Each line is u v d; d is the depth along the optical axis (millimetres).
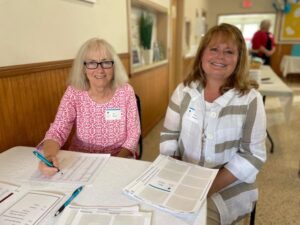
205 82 1143
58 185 835
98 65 1292
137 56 2938
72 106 1343
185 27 4922
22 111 1288
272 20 7203
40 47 1367
